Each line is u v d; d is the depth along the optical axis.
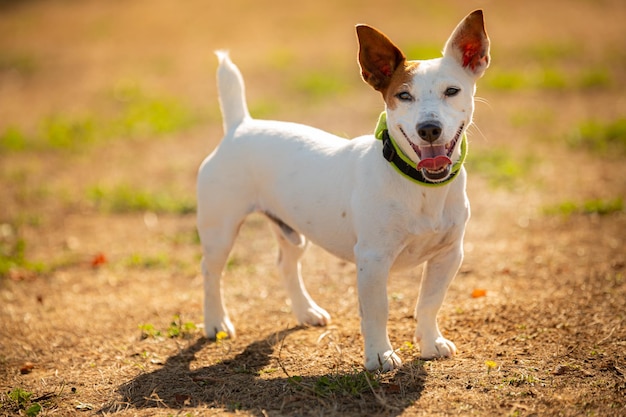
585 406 4.17
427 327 4.96
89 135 12.32
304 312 5.72
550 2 21.36
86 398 4.73
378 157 4.60
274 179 5.17
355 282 6.57
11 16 25.92
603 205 7.91
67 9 26.19
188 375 4.96
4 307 6.38
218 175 5.40
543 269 6.50
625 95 12.79
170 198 9.21
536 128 11.27
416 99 4.41
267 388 4.66
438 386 4.49
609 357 4.77
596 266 6.46
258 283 6.69
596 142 10.24
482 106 12.62
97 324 5.95
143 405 4.59
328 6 22.52
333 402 4.38
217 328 5.57
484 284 6.27
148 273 7.12
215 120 12.90
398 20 19.84
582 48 16.22
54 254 7.75
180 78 16.30
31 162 11.09
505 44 16.92
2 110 14.65
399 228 4.57
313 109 12.87
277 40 19.08
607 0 21.17
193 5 24.78
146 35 21.27
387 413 4.22
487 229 7.71
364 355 4.88
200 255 7.52
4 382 5.04
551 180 9.05
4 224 8.66
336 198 4.84
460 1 21.97
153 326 5.86
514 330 5.27
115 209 9.02
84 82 16.59
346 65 15.97
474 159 9.84
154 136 12.21
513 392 4.36
